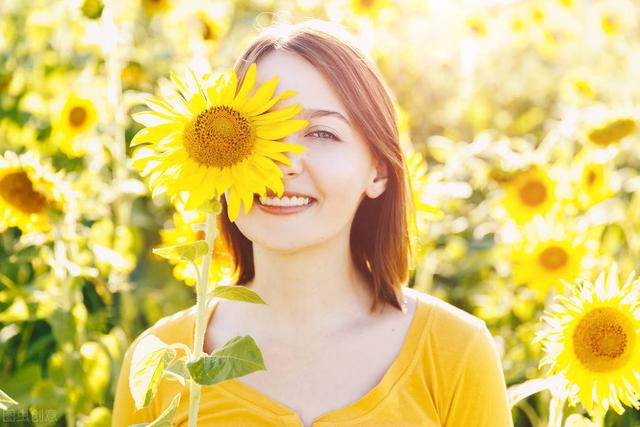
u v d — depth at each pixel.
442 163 4.98
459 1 5.63
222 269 2.32
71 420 3.05
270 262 1.96
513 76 6.19
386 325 1.99
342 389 1.91
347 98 1.85
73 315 3.01
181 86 1.62
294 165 1.78
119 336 3.44
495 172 3.56
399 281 2.04
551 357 2.12
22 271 3.63
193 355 1.61
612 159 3.96
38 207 2.84
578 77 5.10
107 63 3.80
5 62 4.32
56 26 4.34
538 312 3.50
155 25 5.21
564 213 3.61
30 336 3.50
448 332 1.97
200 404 1.92
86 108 3.61
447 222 3.93
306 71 1.84
